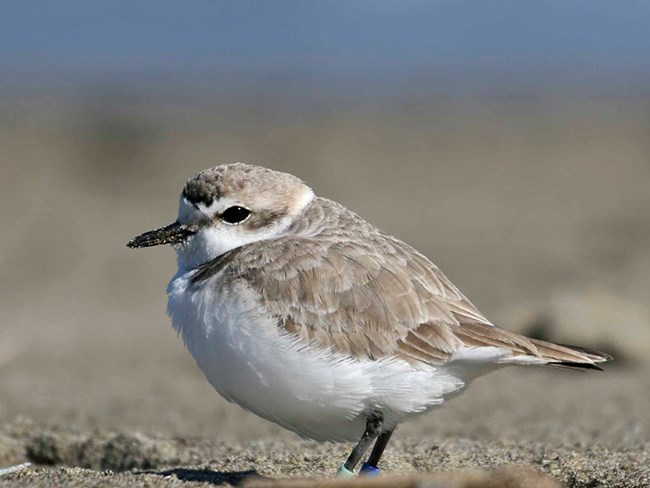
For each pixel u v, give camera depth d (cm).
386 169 2788
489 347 682
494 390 1159
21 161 2750
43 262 2095
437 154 2944
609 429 932
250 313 670
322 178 2688
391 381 672
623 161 2842
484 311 1569
